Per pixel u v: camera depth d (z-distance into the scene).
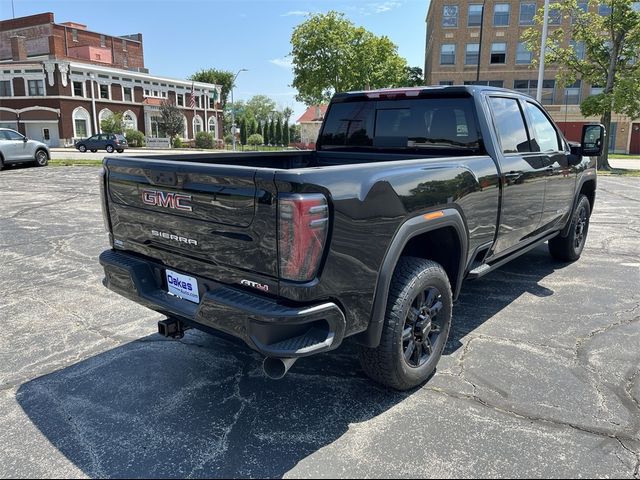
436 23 41.38
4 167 19.73
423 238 3.46
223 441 2.66
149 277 3.07
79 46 57.44
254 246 2.39
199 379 3.33
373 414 2.90
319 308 2.37
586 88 41.03
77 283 5.37
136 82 50.53
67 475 2.41
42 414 2.92
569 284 5.30
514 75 41.09
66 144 44.44
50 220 8.95
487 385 3.20
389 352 2.85
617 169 22.44
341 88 32.91
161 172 2.77
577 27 23.47
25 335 4.02
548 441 2.63
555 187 4.89
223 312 2.46
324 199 2.32
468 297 4.89
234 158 4.20
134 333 4.07
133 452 2.58
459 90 3.89
